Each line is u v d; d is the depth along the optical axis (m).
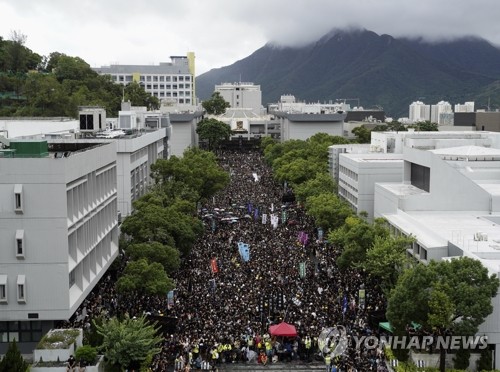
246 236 149.12
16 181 83.44
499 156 143.62
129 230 114.94
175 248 113.81
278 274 115.81
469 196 129.12
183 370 77.06
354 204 169.25
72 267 86.81
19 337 86.44
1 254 84.06
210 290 105.62
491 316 80.19
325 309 96.44
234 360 82.88
